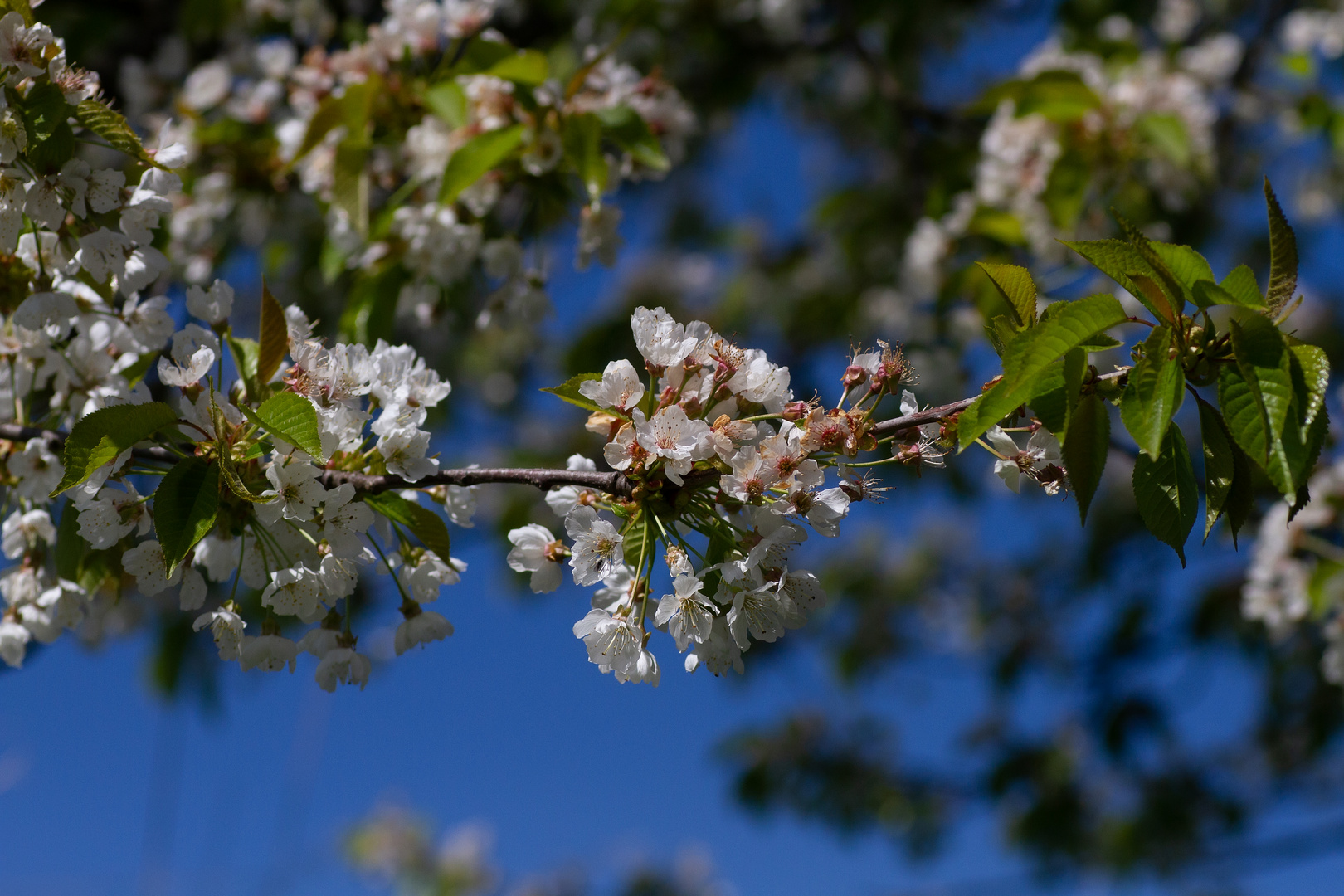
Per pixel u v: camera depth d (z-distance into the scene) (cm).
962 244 490
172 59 441
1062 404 162
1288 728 721
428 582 193
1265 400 148
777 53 589
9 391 210
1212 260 630
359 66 330
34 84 178
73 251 189
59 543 207
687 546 175
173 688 460
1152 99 424
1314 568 372
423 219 312
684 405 174
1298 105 528
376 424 180
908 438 175
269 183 383
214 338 183
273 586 174
